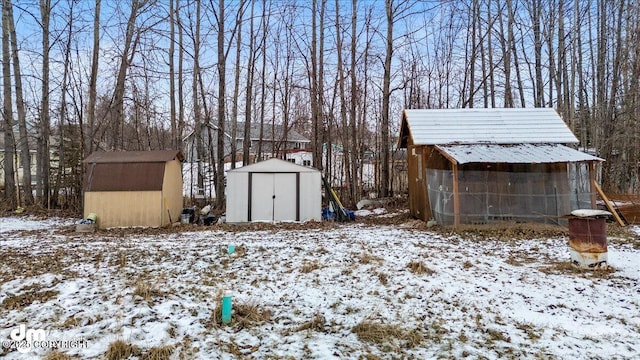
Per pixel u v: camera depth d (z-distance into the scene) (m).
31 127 17.77
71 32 15.52
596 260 6.12
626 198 11.71
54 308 4.44
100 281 5.50
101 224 11.41
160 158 12.20
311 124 20.06
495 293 5.07
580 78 20.39
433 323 4.14
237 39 16.84
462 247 8.09
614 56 18.17
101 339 3.66
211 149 17.19
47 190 14.92
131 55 15.94
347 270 6.20
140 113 20.20
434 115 12.66
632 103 15.60
